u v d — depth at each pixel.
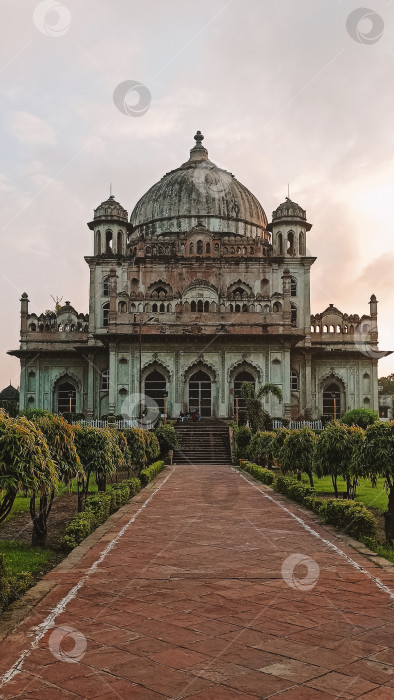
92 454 12.89
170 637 5.45
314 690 4.40
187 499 15.38
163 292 40.94
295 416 39.94
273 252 42.47
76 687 4.46
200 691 4.39
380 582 7.30
